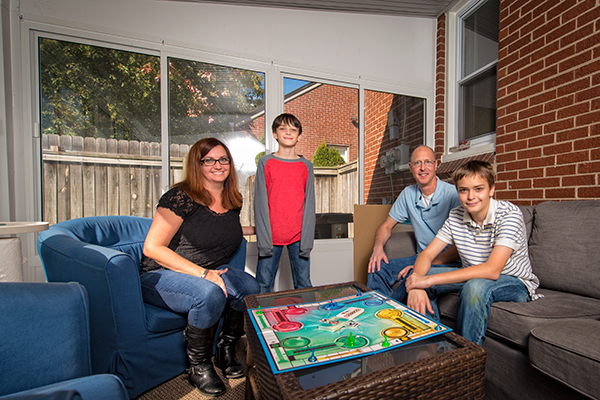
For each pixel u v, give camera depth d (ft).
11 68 5.71
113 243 4.99
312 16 8.02
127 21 6.47
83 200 6.27
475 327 3.67
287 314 2.90
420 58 9.23
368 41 8.62
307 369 2.07
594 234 4.05
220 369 4.53
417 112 9.30
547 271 4.42
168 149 6.84
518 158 6.35
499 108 6.84
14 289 2.00
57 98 6.09
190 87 7.04
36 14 5.86
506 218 3.98
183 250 4.39
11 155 5.71
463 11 8.70
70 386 1.93
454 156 8.68
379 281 5.46
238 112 7.45
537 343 2.90
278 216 5.74
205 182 4.62
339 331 2.50
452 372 2.08
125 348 3.58
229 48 7.27
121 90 6.50
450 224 4.55
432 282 3.87
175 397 3.81
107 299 3.47
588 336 2.64
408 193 6.06
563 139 5.41
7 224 3.78
